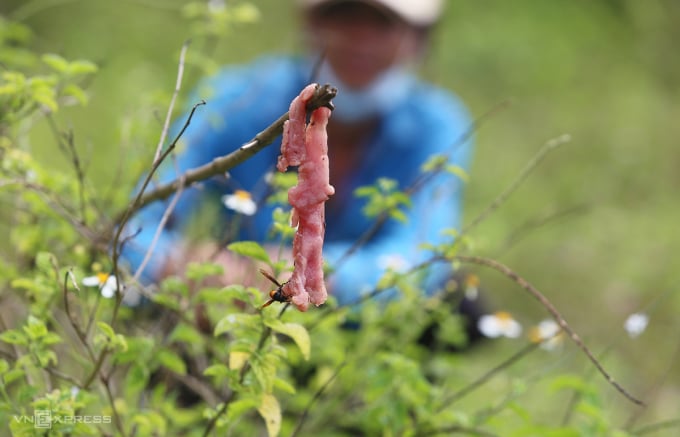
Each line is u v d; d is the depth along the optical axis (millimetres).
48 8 3918
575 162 3531
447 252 1544
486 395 1913
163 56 3662
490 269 2736
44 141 2156
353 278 1786
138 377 1518
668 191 3420
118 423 1505
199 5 1773
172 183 1478
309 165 1340
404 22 2070
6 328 1592
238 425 1614
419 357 1745
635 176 3457
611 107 3963
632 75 4289
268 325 1416
